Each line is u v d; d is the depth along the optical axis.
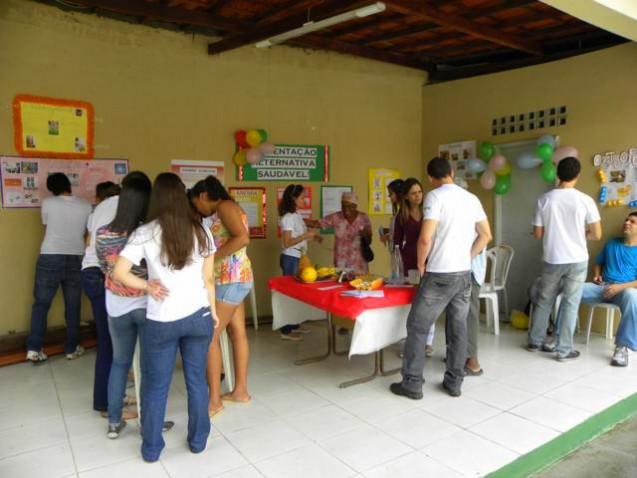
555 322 4.61
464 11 4.53
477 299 3.79
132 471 2.50
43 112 4.35
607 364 4.04
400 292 3.38
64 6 4.38
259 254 5.52
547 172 4.91
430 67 6.43
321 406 3.26
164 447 2.72
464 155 5.99
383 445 2.75
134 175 2.69
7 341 4.21
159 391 2.53
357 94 6.02
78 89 4.50
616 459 2.74
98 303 3.10
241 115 5.34
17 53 4.22
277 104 5.54
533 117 5.32
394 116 6.28
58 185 4.14
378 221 6.26
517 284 5.61
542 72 5.22
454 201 3.24
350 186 6.04
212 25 4.62
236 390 3.32
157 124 4.89
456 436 2.85
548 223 4.16
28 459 2.62
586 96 4.89
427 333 3.36
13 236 4.31
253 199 5.45
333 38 5.47
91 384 3.68
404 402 3.32
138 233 2.39
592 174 4.89
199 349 2.58
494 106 5.67
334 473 2.48
